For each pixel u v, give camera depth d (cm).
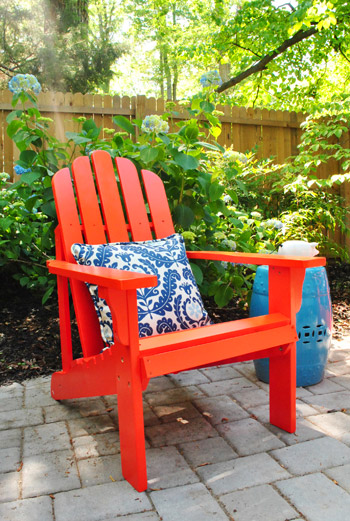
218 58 770
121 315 132
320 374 221
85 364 172
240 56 753
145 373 134
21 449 165
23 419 190
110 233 209
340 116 459
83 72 1000
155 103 444
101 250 183
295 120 496
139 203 222
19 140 241
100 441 171
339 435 171
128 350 136
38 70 977
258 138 484
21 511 130
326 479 142
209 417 190
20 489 141
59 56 967
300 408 195
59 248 199
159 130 249
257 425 181
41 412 197
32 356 259
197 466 152
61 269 162
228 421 186
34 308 333
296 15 509
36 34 969
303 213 435
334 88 754
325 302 218
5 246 313
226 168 264
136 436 137
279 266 171
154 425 184
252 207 442
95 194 210
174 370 139
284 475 145
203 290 285
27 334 288
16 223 308
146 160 235
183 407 201
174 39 1547
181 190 267
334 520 123
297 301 170
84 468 152
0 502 134
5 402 207
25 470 151
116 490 139
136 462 137
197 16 1578
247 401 205
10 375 238
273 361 177
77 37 1009
